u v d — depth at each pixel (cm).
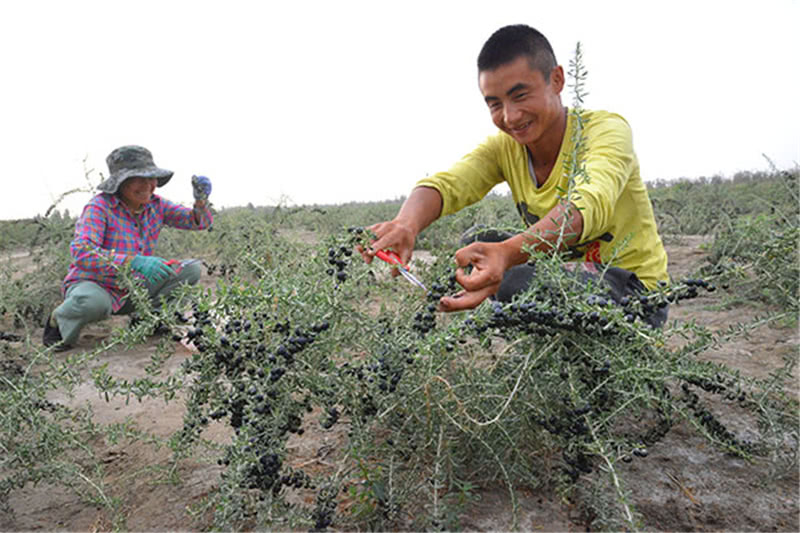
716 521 173
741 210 880
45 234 595
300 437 234
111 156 399
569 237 184
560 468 184
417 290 217
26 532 183
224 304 174
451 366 206
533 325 173
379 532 167
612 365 170
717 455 209
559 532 167
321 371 183
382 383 165
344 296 185
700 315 389
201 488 200
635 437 214
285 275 228
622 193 243
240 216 756
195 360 178
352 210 1260
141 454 230
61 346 386
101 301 381
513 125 231
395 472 177
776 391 195
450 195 266
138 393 173
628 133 233
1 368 311
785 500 182
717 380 185
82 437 242
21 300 452
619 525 154
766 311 368
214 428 248
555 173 246
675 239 720
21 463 197
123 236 402
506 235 257
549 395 179
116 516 186
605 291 180
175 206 460
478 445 188
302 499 188
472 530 167
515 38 223
